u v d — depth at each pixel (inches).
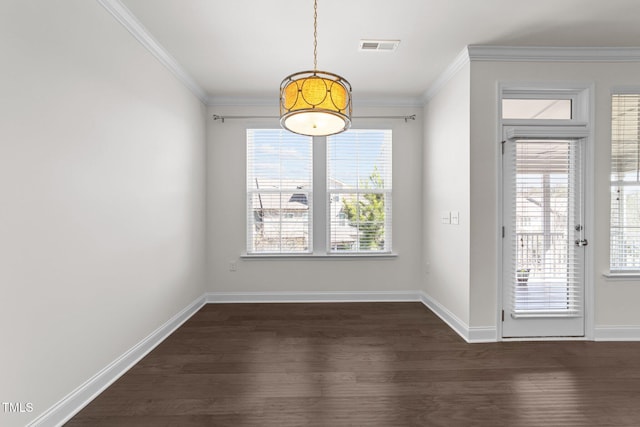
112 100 83.9
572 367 92.4
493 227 110.8
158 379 85.6
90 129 75.8
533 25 97.7
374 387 82.0
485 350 103.7
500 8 89.4
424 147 157.5
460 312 118.4
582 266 111.9
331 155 160.2
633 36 104.0
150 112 103.4
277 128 159.0
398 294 160.6
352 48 110.3
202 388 81.3
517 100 114.1
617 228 112.7
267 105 158.1
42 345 62.9
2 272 55.2
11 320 56.7
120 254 87.4
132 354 93.2
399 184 160.4
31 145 60.3
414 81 138.7
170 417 69.7
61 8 67.1
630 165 113.0
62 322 67.7
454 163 122.9
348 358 98.2
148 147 102.1
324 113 70.4
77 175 71.7
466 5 87.8
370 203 160.9
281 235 159.9
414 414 71.1
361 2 85.9
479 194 110.7
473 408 73.2
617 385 83.0
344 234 160.6
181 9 87.7
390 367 92.4
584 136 109.0
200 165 148.4
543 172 111.9
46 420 63.6
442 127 134.7
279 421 68.6
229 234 158.6
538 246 111.7
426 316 137.7
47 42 63.7
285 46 108.7
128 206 91.0
